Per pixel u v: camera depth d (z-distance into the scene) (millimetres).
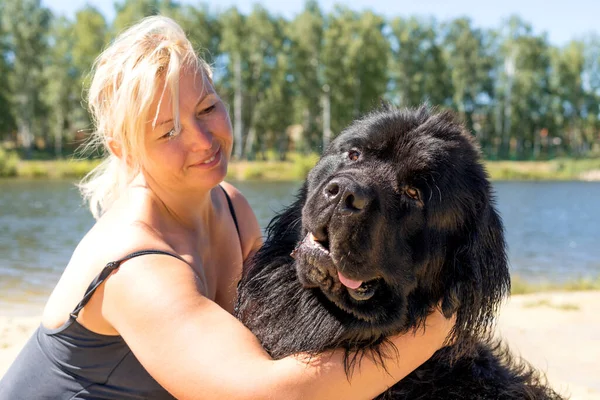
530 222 25453
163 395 2711
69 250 14992
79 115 54719
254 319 2982
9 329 7207
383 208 2574
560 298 9883
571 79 75062
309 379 2420
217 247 3293
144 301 2357
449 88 65875
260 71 56844
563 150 81188
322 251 2545
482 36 70875
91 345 2574
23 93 57219
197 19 53594
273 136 67875
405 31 61031
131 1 52531
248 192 32469
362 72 54469
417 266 2707
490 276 2771
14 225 19688
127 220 2682
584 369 5887
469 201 2801
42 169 44000
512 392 2932
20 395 2699
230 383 2254
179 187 2855
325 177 3070
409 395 2895
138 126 2705
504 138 72875
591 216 27531
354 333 2605
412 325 2711
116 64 2785
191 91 2779
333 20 55188
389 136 2818
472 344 2764
